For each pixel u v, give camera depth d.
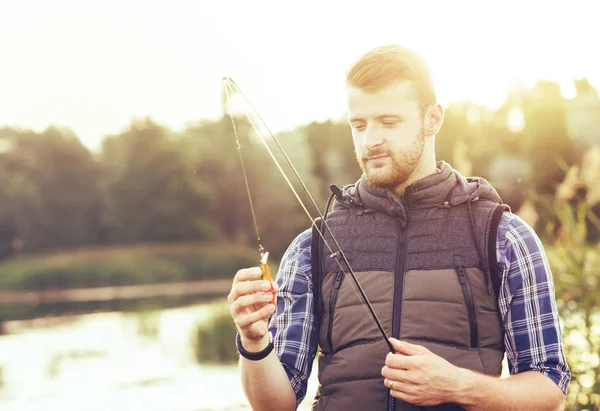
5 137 53.16
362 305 1.91
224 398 7.32
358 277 1.94
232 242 49.53
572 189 4.85
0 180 51.78
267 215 39.28
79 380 9.17
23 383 9.18
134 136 52.69
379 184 1.93
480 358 1.83
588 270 4.33
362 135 1.92
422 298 1.87
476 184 1.96
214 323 13.47
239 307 1.78
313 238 2.02
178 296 29.64
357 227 1.98
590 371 3.84
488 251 1.87
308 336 2.00
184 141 52.44
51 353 12.41
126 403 7.38
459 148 5.41
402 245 1.92
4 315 23.62
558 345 1.83
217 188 50.66
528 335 1.84
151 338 13.63
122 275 42.19
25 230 51.12
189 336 13.11
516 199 5.18
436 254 1.89
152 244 50.88
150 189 51.78
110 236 51.97
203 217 50.72
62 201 52.31
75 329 17.06
